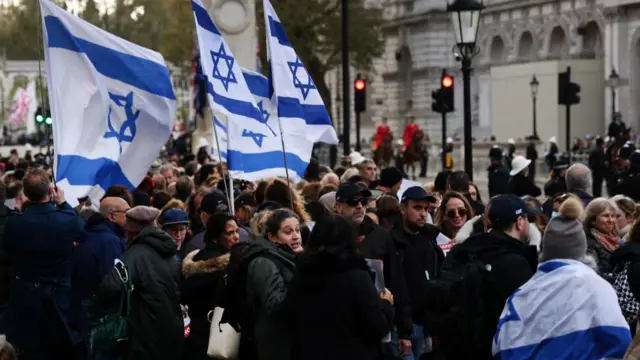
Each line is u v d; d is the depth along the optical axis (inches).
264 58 3024.1
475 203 757.3
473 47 1092.5
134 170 660.1
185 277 530.9
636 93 3491.6
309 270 429.4
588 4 3863.2
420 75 4478.3
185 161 1567.4
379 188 785.6
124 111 656.4
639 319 443.2
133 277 532.1
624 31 3535.9
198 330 538.3
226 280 490.9
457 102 4431.6
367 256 540.4
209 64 608.4
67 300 585.0
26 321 579.5
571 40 3973.9
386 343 546.0
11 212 675.4
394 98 4702.3
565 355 411.5
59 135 626.2
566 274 416.2
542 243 430.9
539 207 718.5
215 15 1947.6
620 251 499.8
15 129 5236.2
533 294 419.8
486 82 4441.4
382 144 2556.6
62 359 598.5
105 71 649.0
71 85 633.6
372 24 3486.7
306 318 430.3
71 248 583.5
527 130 3085.6
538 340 416.2
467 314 463.5
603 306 410.9
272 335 469.4
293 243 487.2
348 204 585.6
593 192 1852.9
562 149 2999.5
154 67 661.3
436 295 464.4
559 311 413.7
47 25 629.3
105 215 600.7
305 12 3174.2
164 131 665.6
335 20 3265.3
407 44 4584.2
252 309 484.1
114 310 536.4
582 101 3368.6
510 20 4347.9
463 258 470.9
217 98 608.1
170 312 537.3
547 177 2420.0
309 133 679.7
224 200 627.8
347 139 1430.9
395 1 4682.6
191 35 3442.4
